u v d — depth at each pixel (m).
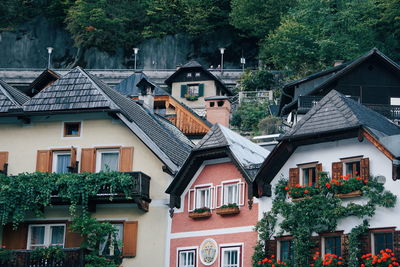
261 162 41.88
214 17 116.50
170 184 41.72
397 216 35.03
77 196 42.03
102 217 42.94
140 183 42.03
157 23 119.38
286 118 72.31
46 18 122.00
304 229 36.84
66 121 44.97
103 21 118.12
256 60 112.44
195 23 116.19
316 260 35.59
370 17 97.25
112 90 48.25
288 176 38.66
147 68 115.69
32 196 42.41
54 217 43.38
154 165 43.31
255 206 39.34
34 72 109.19
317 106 38.78
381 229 35.22
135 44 117.31
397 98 65.06
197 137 62.75
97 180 42.06
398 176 35.22
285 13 108.56
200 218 41.06
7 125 45.66
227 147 40.41
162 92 65.75
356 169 36.84
